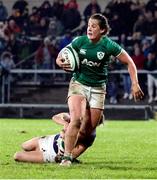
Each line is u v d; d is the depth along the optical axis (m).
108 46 26.81
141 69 75.38
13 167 26.03
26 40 78.12
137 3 79.19
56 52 77.38
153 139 43.94
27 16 79.75
